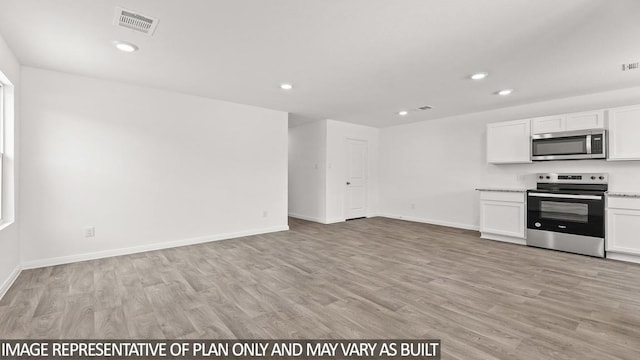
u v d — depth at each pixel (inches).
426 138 242.2
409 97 168.6
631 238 132.6
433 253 148.9
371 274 117.5
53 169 128.3
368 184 273.1
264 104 188.2
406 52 107.7
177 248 158.2
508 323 78.8
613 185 151.2
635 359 63.1
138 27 89.1
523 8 78.6
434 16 83.3
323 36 95.7
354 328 76.6
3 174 108.5
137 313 84.4
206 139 173.2
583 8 78.0
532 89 151.8
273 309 87.2
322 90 156.2
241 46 103.0
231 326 77.5
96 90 138.0
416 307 88.4
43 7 77.5
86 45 101.6
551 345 68.6
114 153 143.3
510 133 176.2
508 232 172.1
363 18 84.6
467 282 108.7
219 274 117.4
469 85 146.2
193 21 85.8
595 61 114.7
